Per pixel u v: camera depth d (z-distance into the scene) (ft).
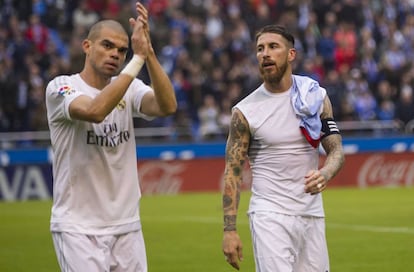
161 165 155.63
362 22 200.85
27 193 148.25
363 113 179.42
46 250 91.30
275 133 46.75
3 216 122.52
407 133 178.60
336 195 148.87
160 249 90.53
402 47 202.28
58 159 46.47
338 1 200.13
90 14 177.27
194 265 80.69
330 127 47.09
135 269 46.80
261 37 47.32
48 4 178.81
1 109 155.33
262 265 46.09
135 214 46.93
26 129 155.84
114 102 43.65
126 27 164.76
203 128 164.25
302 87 47.21
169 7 188.14
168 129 159.94
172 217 118.93
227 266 79.87
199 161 158.61
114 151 46.26
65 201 46.14
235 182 47.03
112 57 45.91
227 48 180.34
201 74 173.58
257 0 196.54
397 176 169.37
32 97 156.15
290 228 46.26
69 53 164.76
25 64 162.20
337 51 190.60
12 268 80.53
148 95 46.88
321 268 47.26
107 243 46.01
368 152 167.12
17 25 165.68
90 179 45.91
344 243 92.43
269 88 47.55
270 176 46.98
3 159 146.72
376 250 87.35
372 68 190.90
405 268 77.10
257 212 46.85
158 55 177.68
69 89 44.91
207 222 112.88
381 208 126.52
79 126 45.60
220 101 170.81
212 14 186.91
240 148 47.26
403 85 186.29
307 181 44.34
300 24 196.24
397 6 213.66
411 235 97.71
